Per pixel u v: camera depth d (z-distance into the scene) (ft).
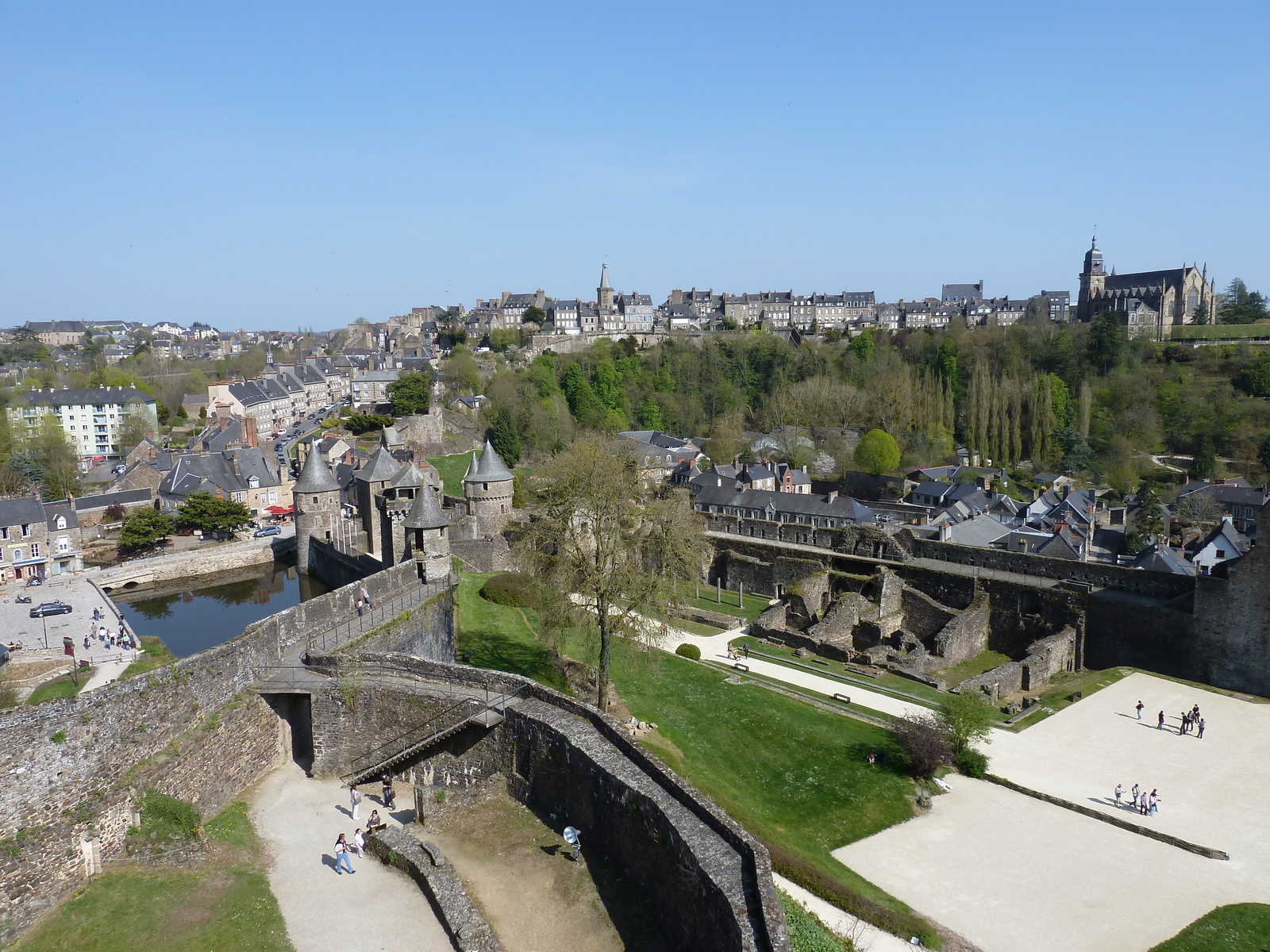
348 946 81.97
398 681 116.57
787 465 406.00
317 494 271.08
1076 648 199.82
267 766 118.42
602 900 84.99
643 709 157.79
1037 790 135.95
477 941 78.33
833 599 226.58
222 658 112.47
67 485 376.68
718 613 228.84
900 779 137.80
